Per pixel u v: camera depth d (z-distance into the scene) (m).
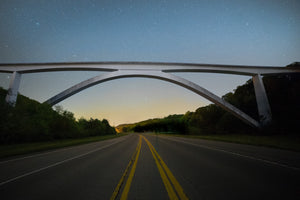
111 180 3.71
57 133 26.61
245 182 3.47
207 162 5.69
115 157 7.14
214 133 41.28
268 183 3.40
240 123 42.22
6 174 4.42
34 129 21.47
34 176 4.18
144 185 3.31
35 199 2.72
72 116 30.91
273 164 5.30
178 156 7.10
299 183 3.40
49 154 8.74
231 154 7.63
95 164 5.62
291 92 33.03
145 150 9.59
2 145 15.03
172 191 2.96
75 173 4.41
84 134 38.59
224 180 3.61
